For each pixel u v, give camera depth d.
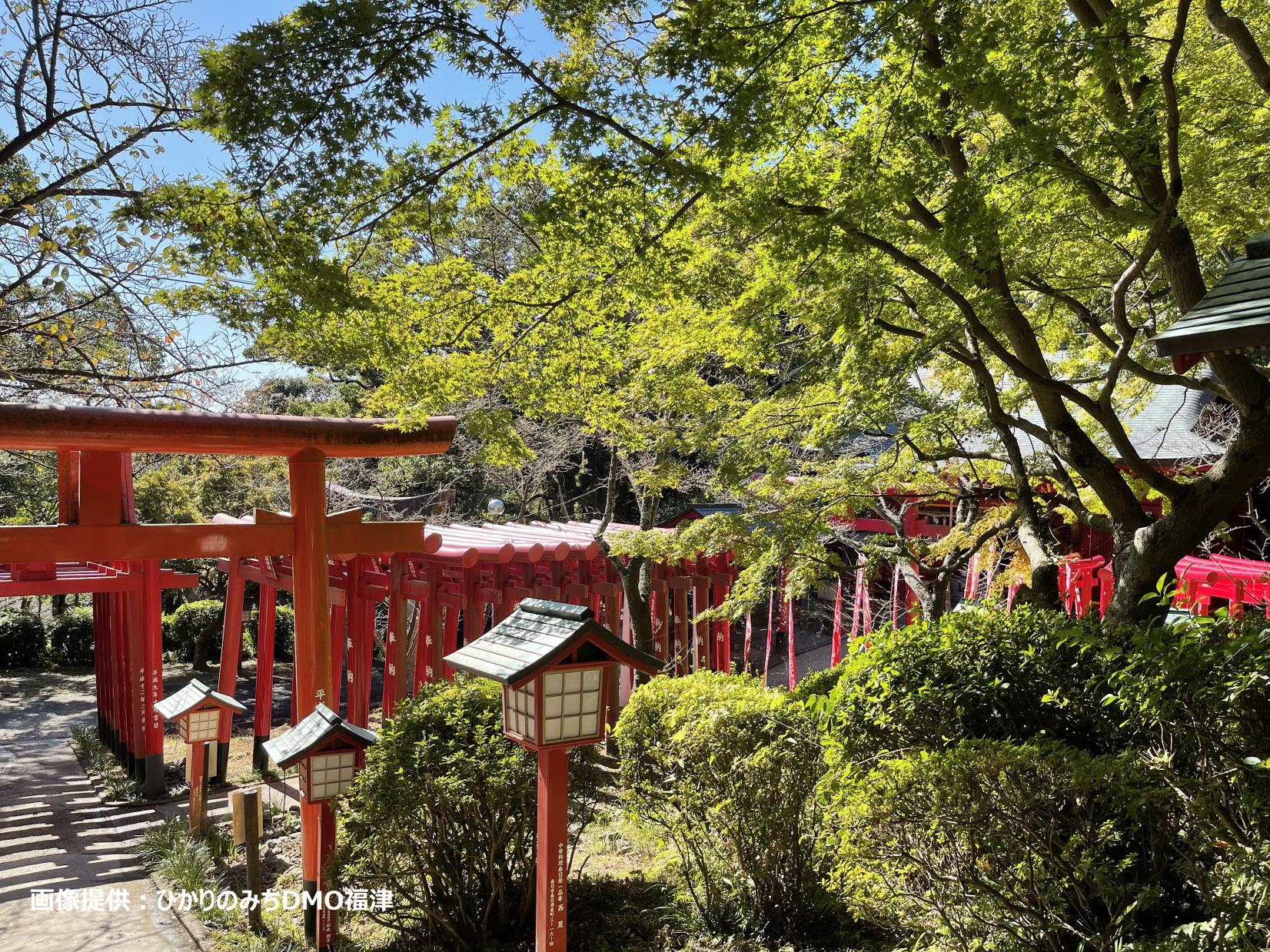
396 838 4.99
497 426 6.61
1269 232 4.19
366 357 5.66
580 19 4.78
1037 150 4.63
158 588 8.79
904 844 3.65
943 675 3.95
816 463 7.73
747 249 6.23
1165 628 3.54
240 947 5.21
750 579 6.77
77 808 8.35
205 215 4.32
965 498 7.94
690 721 5.18
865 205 4.73
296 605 6.95
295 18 3.87
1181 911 3.52
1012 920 3.45
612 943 5.04
